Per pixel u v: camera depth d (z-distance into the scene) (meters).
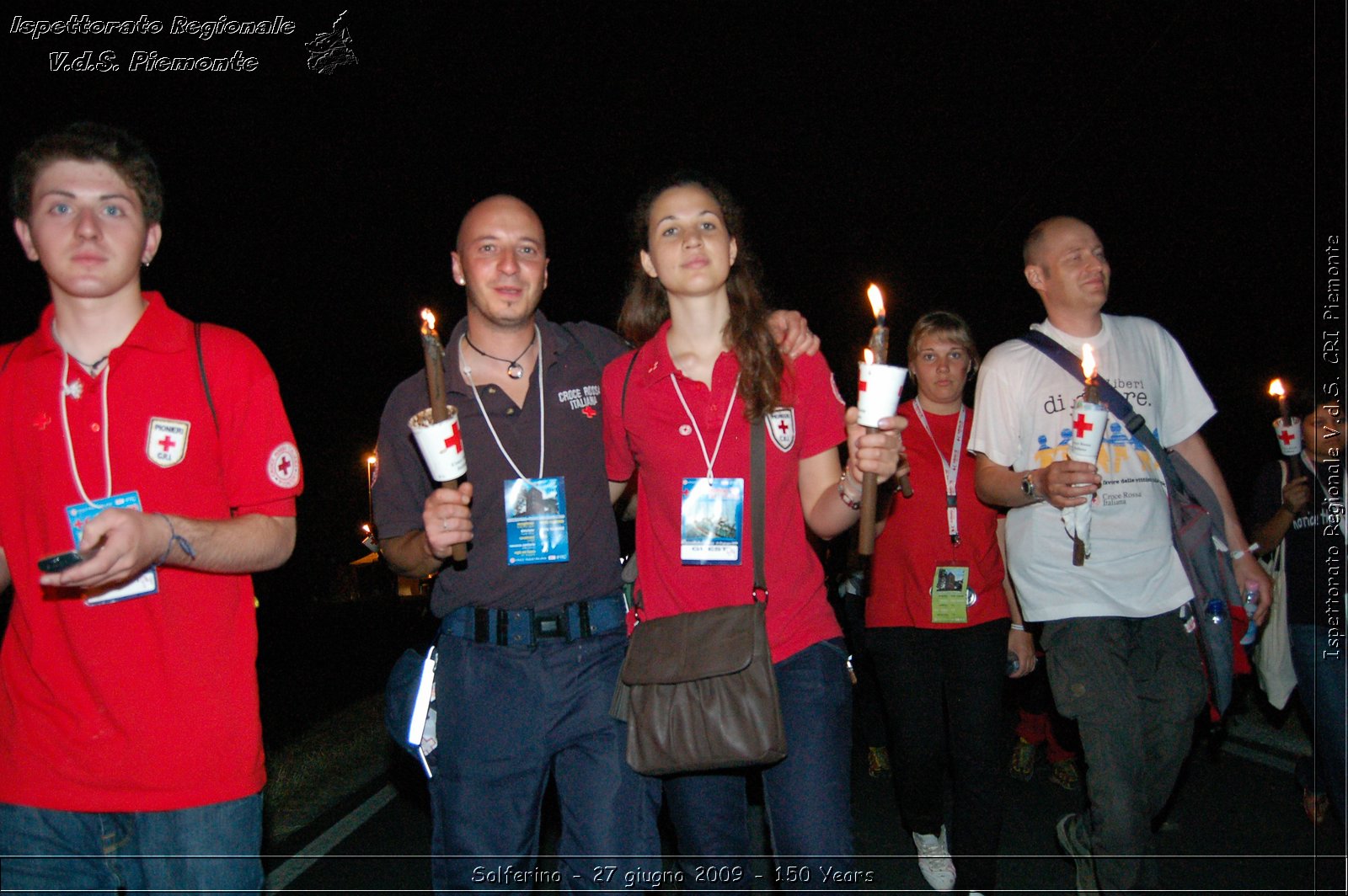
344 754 7.22
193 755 2.52
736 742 2.84
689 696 2.92
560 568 3.23
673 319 3.23
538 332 3.42
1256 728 6.57
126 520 2.30
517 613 3.19
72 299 2.66
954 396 4.69
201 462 2.65
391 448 3.38
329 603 27.75
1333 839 4.72
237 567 2.57
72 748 2.50
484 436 3.26
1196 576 3.71
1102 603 3.70
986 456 3.98
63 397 2.60
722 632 2.92
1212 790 5.56
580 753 3.20
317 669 12.30
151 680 2.51
